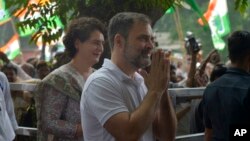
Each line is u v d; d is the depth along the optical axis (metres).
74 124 7.29
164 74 5.75
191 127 8.28
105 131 5.88
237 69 6.97
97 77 5.88
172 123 6.20
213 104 6.98
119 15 5.97
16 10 9.37
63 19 9.25
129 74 5.99
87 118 5.95
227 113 6.80
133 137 5.59
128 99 5.90
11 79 13.74
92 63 7.54
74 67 7.55
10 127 8.32
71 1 9.13
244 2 8.73
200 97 8.30
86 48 7.47
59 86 7.34
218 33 28.28
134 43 5.81
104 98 5.77
